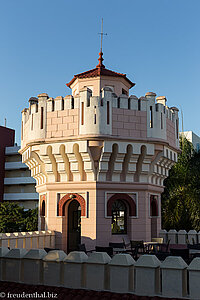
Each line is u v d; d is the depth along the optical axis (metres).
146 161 19.28
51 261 9.35
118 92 21.33
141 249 18.56
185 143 34.16
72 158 18.55
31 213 38.19
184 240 22.59
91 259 8.95
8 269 9.86
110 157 18.83
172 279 8.07
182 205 31.03
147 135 18.98
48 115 19.17
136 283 8.42
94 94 20.95
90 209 18.59
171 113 21.83
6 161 71.19
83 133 17.98
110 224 18.66
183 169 32.16
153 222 21.45
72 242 23.44
